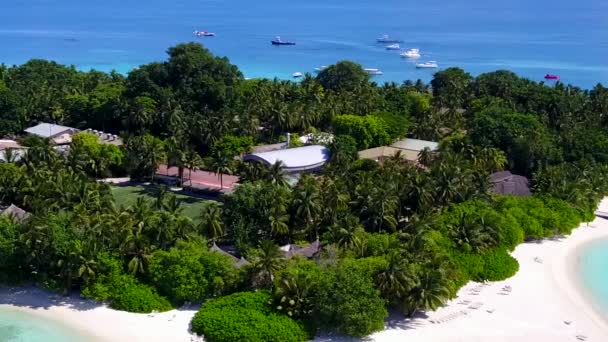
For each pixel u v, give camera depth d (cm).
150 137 15112
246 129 16262
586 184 12988
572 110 18512
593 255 11131
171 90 18462
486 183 12181
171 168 15825
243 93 19375
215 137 15738
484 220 10531
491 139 15575
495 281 9744
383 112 17850
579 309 9081
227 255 9125
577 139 15575
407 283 8169
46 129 17088
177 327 8094
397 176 11850
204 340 7794
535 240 11762
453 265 8800
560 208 12206
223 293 8688
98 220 9288
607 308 9188
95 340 7788
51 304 8662
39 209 10119
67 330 8000
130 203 12850
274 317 7944
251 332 7656
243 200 10350
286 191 10894
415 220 10125
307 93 19625
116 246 8988
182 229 9300
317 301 7894
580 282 9994
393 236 9825
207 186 14475
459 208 11162
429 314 8625
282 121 17062
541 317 8762
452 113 18188
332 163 13812
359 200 10750
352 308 7669
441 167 12012
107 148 14612
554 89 19850
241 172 13612
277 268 8600
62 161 13125
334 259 8994
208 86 18412
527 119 15912
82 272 8588
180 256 8688
